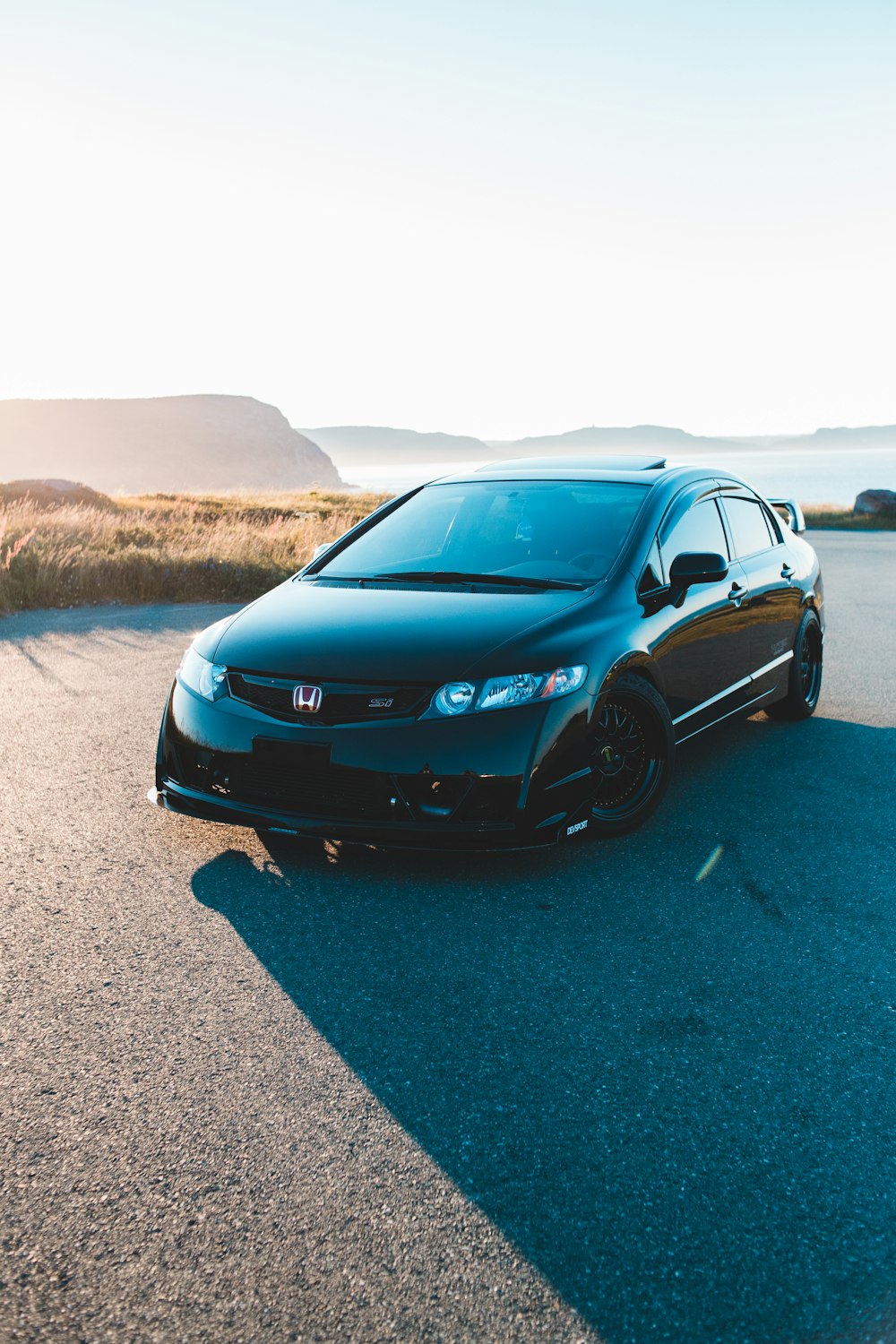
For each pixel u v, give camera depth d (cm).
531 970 298
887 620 1028
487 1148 219
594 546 438
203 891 354
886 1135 223
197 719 372
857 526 2889
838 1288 180
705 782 488
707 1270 185
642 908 342
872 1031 266
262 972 296
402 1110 232
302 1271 184
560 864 381
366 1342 169
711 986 288
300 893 352
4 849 392
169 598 1202
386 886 359
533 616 378
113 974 295
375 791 341
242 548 1497
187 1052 255
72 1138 221
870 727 598
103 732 569
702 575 419
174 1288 180
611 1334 171
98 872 370
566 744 351
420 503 512
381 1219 197
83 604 1152
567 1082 243
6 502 2262
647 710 400
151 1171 211
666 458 559
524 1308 176
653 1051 256
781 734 583
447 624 373
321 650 363
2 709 626
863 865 380
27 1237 192
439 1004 279
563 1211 200
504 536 459
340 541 498
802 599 589
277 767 354
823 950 311
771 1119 229
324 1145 220
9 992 284
